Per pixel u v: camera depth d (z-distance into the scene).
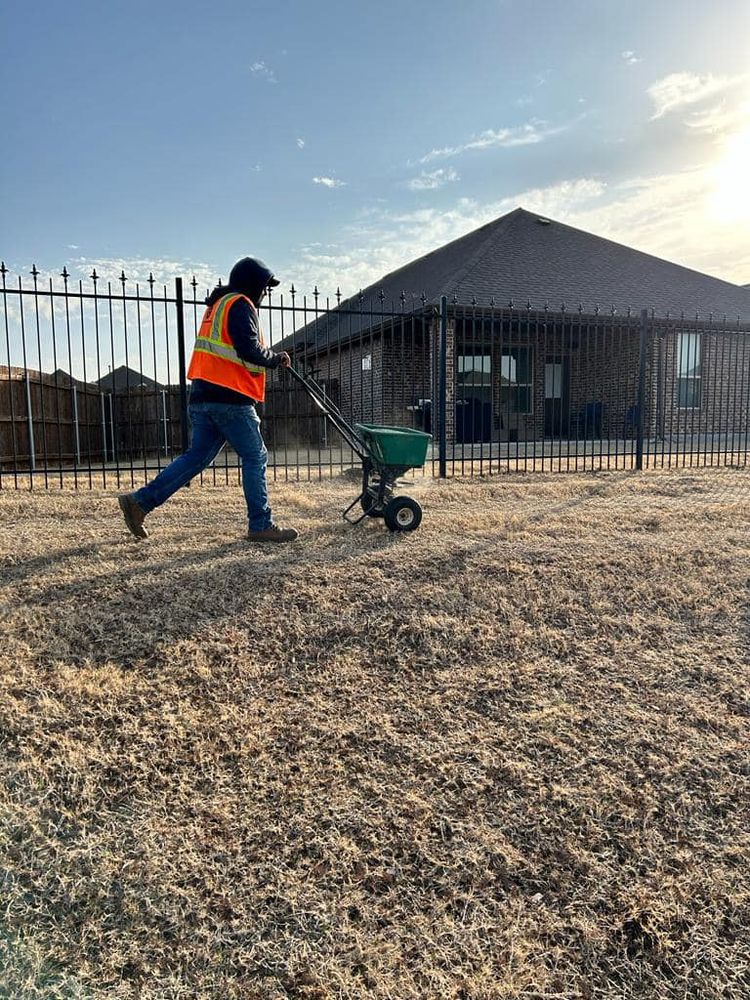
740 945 1.71
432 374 10.76
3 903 1.74
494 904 1.81
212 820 2.03
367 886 1.85
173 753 2.27
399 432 4.52
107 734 2.32
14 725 2.30
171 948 1.67
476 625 3.14
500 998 1.58
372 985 1.60
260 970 1.62
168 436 12.59
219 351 3.84
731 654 2.99
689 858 1.96
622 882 1.89
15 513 4.95
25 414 9.52
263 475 4.11
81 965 1.61
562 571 3.74
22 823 1.96
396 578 3.55
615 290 15.97
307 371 4.59
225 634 2.93
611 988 1.62
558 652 2.98
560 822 2.08
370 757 2.31
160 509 5.17
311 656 2.86
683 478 7.48
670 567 3.86
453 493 6.22
